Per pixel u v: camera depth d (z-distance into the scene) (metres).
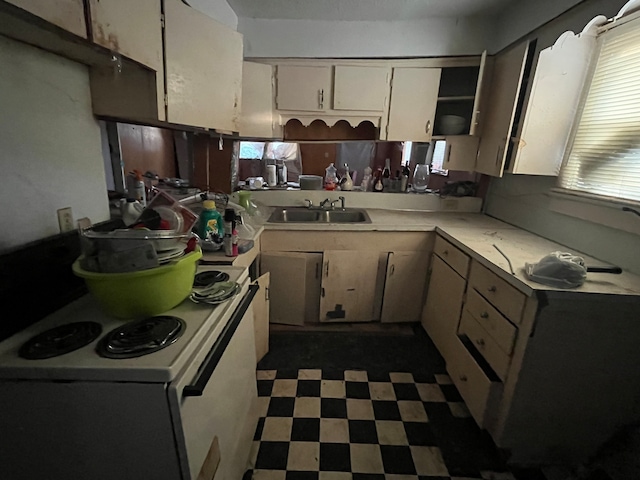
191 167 2.36
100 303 0.85
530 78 1.70
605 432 1.33
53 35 0.76
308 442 1.44
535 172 1.80
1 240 0.86
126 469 0.74
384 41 2.27
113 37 0.87
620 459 1.30
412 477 1.30
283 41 2.28
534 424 1.32
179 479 0.74
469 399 1.53
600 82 1.56
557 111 1.70
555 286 1.19
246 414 1.21
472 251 1.64
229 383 1.00
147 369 0.66
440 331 2.01
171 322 0.84
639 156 1.36
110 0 0.85
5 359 0.68
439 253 2.09
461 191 2.64
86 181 1.15
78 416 0.70
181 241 0.98
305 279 2.25
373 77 2.30
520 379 1.25
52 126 0.99
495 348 1.40
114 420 0.70
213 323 0.90
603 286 1.21
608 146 1.51
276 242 2.17
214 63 1.43
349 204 2.64
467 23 2.21
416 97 2.33
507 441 1.34
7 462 0.73
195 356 0.76
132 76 1.10
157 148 1.91
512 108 1.80
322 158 2.94
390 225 2.15
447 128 2.37
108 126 1.41
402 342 2.21
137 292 0.83
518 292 1.26
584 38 1.57
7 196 0.87
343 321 2.37
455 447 1.44
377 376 1.87
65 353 0.71
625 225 1.38
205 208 1.60
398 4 2.02
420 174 2.70
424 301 2.33
